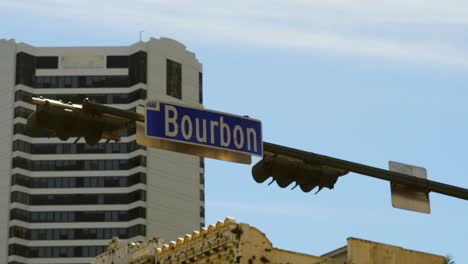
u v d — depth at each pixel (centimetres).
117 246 7275
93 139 2400
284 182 2652
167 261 6719
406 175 2820
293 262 6294
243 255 6122
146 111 2436
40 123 2342
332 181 2684
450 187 2866
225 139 2528
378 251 6481
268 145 2605
